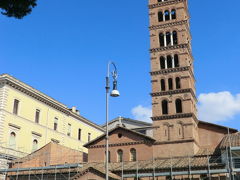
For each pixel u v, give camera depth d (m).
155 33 65.88
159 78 62.56
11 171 60.25
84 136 97.25
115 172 55.09
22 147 71.88
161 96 61.22
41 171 59.19
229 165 48.19
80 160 68.62
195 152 57.22
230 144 49.25
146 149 58.62
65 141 87.44
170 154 56.81
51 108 83.94
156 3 67.56
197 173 49.53
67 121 89.94
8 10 20.52
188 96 59.28
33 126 76.44
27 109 75.44
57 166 56.91
